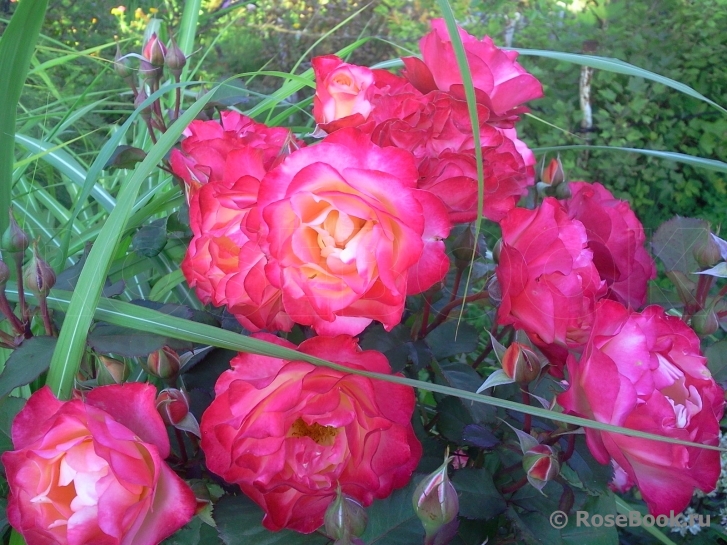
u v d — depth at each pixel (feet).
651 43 4.01
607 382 0.96
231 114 1.46
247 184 1.06
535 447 1.07
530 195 1.59
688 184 3.60
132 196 1.12
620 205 1.46
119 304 1.09
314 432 1.06
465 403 1.31
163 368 1.18
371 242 0.95
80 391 1.09
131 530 0.96
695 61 3.91
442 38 1.36
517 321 1.11
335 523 0.99
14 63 1.22
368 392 0.99
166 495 0.99
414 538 1.20
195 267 1.13
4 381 1.13
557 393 1.11
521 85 1.36
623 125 3.85
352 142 1.00
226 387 1.04
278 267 0.98
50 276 1.19
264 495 1.06
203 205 1.10
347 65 1.36
